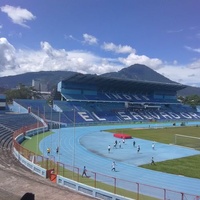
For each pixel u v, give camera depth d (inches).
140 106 5605.3
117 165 1932.8
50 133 3262.8
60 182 1381.6
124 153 2348.7
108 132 3622.0
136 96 5856.3
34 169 1530.5
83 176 1582.2
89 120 4473.4
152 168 1866.4
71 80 4874.5
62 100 4916.3
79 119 4392.2
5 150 2009.1
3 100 4266.7
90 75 4672.7
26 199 337.1
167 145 2792.8
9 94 6870.1
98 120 4584.2
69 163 1934.1
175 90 6441.9
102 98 5216.5
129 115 5182.1
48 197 666.2
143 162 2041.1
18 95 6978.4
